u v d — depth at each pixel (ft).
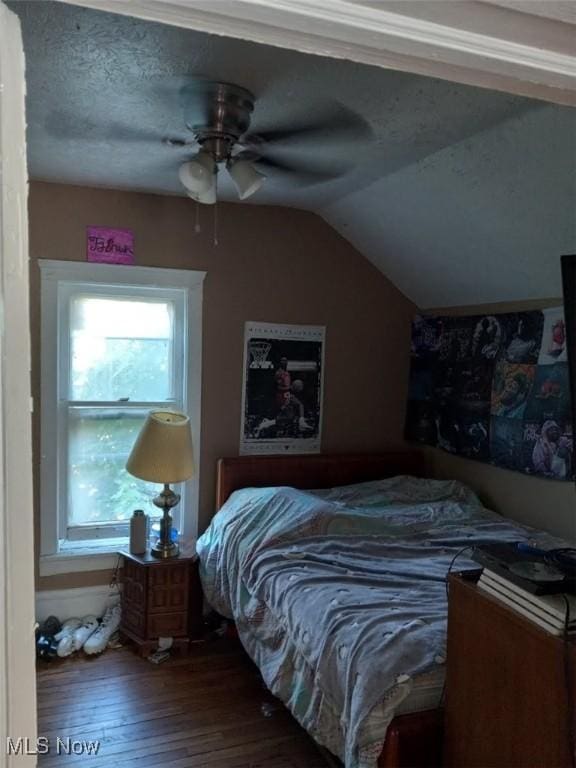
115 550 10.89
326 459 11.97
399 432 12.91
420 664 5.75
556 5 2.01
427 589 7.41
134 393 11.14
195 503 11.39
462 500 11.07
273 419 11.91
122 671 9.48
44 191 10.09
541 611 4.07
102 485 11.04
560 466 9.38
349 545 8.79
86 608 10.81
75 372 10.76
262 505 9.91
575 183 7.19
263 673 7.73
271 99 6.42
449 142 7.68
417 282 12.06
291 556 8.50
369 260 12.44
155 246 10.82
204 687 9.07
